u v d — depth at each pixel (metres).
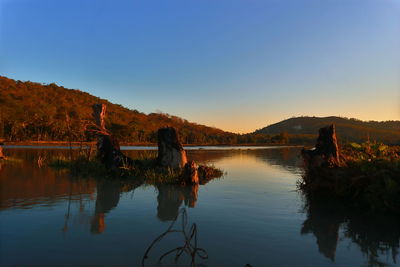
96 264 3.75
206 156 31.47
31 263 3.77
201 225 5.57
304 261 3.94
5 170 14.54
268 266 3.77
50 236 4.83
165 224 5.60
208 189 10.02
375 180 7.12
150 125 162.25
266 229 5.34
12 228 5.25
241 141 145.38
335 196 8.23
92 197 8.31
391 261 3.96
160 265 3.73
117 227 5.37
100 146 15.67
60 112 118.06
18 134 76.81
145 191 9.53
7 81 160.62
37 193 8.77
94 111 16.91
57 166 16.73
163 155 13.66
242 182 11.80
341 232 5.20
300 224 5.68
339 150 11.10
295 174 14.73
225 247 4.41
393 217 6.25
